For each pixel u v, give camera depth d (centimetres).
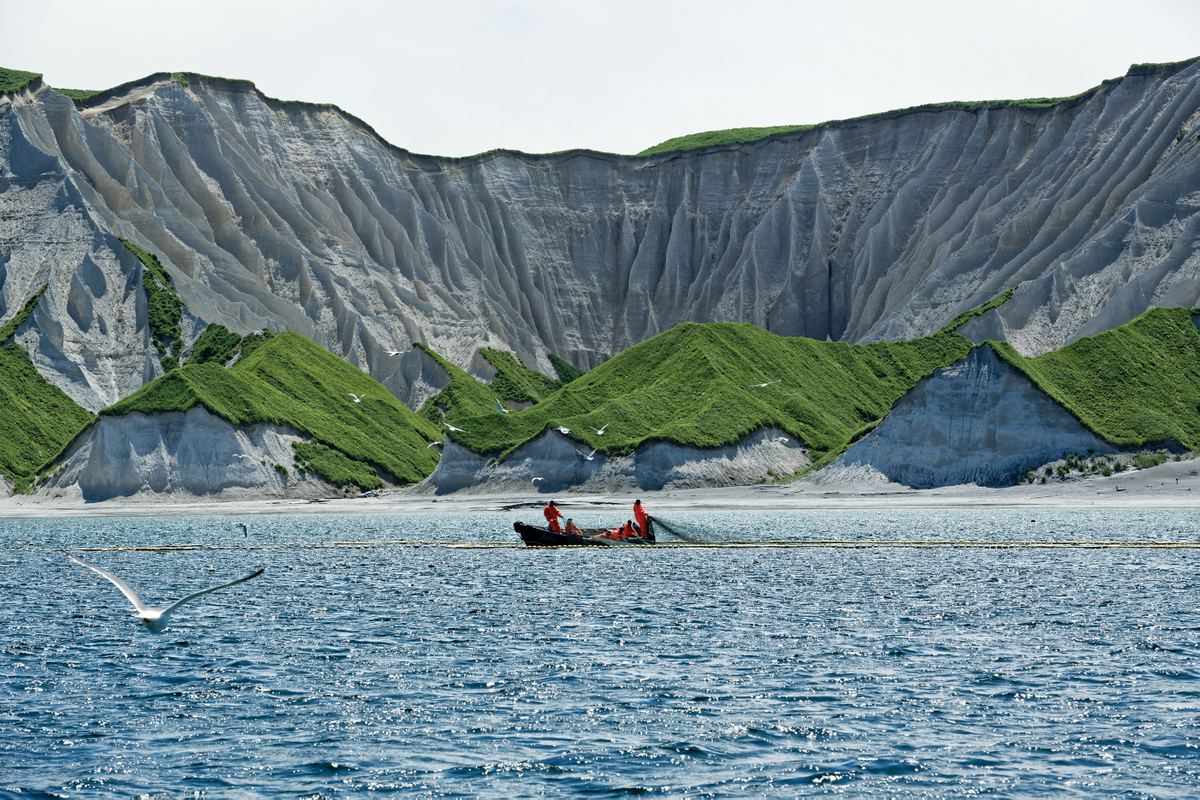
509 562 6219
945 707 2573
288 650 3341
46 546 7881
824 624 3744
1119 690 2711
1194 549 6488
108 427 13562
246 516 12050
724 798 1998
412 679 2914
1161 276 15525
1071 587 4672
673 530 8162
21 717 2561
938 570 5456
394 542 7994
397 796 2017
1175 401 12800
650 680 2873
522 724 2466
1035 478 11956
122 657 3241
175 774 2145
